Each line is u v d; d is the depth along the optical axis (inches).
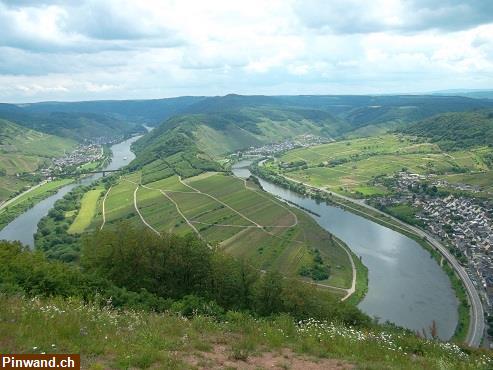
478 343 3385.8
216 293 1929.1
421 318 3789.4
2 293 1017.5
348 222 6963.6
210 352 804.6
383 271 4896.7
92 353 691.4
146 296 1509.6
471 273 4845.0
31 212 7780.5
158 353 713.6
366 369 784.3
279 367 759.7
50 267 1457.9
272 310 1870.1
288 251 5064.0
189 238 2064.5
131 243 1930.4
